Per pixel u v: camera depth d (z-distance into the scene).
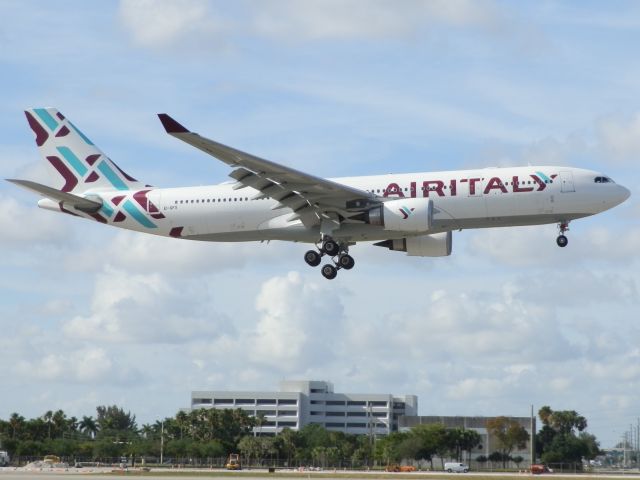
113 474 124.56
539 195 102.62
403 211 101.25
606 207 102.50
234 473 141.62
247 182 101.50
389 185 105.94
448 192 104.00
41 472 135.88
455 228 105.19
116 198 115.19
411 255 113.50
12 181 109.94
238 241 112.88
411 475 137.00
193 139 90.00
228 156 95.25
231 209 110.94
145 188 117.06
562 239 106.00
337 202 102.81
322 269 111.00
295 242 112.12
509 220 104.06
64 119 120.56
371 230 105.44
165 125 88.06
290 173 98.00
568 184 102.69
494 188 103.19
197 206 112.06
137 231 115.00
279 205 105.69
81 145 119.94
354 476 131.25
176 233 113.31
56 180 120.19
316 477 119.12
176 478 104.19
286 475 132.00
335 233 106.31
